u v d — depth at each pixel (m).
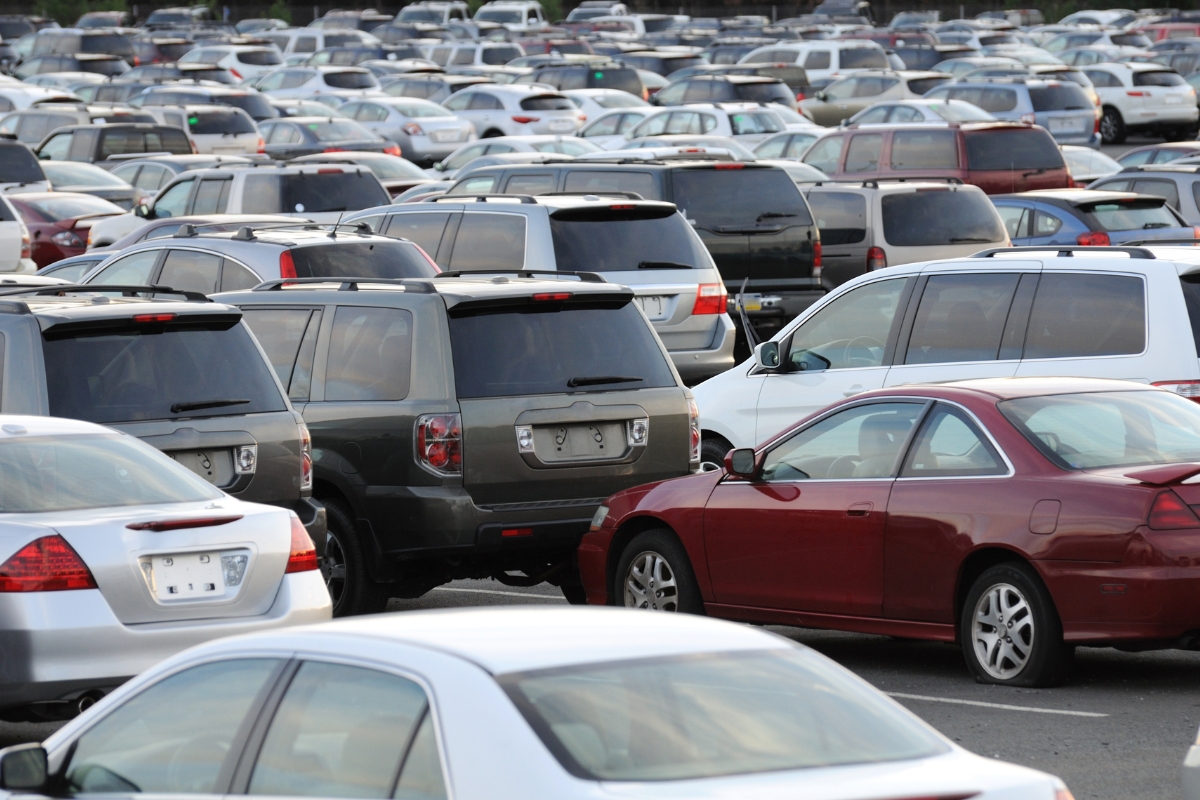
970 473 29.17
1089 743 25.36
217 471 30.53
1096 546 27.38
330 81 165.50
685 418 35.16
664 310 50.62
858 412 31.11
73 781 14.87
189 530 25.16
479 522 33.03
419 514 33.06
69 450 26.55
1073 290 37.53
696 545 32.41
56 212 91.31
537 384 33.75
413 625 14.17
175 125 118.31
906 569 29.58
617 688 12.91
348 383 34.53
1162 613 26.89
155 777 14.27
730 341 51.59
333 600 34.41
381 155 99.25
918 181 69.81
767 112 123.00
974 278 39.38
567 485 33.88
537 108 142.00
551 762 11.99
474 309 33.59
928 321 40.03
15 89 144.88
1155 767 24.00
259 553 25.81
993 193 85.69
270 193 70.31
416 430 33.12
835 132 91.62
